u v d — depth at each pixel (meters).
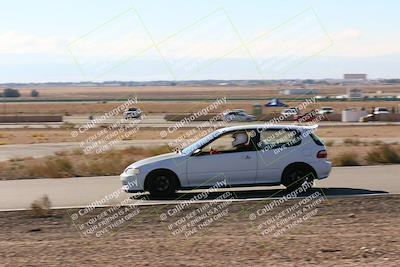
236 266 11.67
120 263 12.09
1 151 48.66
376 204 18.39
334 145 46.28
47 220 17.06
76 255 12.87
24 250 13.41
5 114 129.50
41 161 35.59
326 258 12.16
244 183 21.06
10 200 21.27
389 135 64.75
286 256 12.38
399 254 12.34
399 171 27.98
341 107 140.88
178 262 12.07
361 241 13.57
